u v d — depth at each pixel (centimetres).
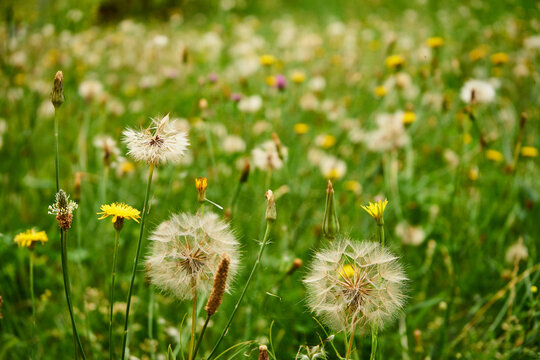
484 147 109
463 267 109
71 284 104
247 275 105
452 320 103
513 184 131
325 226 82
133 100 198
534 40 189
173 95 186
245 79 164
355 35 278
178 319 98
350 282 78
